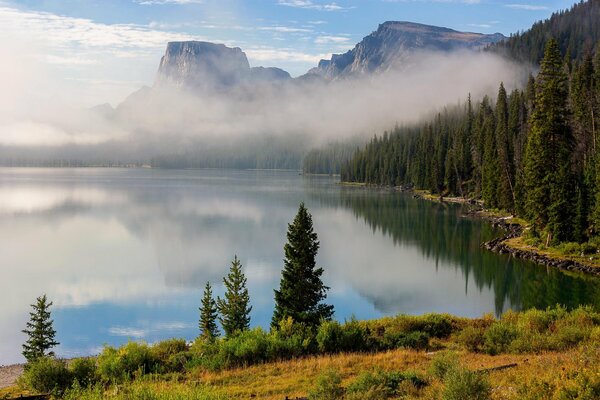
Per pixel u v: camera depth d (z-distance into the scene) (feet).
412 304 162.61
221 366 78.59
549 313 96.53
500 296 165.58
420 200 516.32
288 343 84.94
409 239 293.02
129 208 502.79
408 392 53.72
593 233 209.46
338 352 85.15
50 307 175.11
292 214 438.81
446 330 96.58
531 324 89.45
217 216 433.07
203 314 139.74
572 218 213.05
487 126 407.85
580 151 266.98
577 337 76.89
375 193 631.15
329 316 121.70
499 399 45.19
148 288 200.64
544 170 227.61
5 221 408.87
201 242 307.58
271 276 214.28
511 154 344.90
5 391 74.49
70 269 235.61
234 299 138.10
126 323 156.97
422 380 58.70
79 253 277.44
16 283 209.15
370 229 337.93
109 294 191.72
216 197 617.21
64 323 157.28
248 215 437.17
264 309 165.37
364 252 259.80
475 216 366.22
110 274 224.74
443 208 433.89
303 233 121.29
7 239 323.37
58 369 73.82
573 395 38.63
